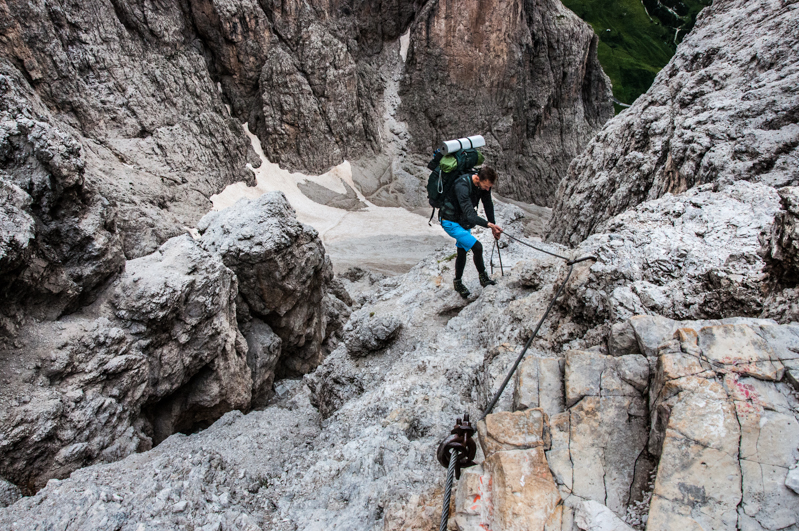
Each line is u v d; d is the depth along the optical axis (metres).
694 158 8.02
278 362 10.66
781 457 2.12
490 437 2.58
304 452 4.72
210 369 7.53
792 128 7.25
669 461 2.20
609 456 2.47
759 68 9.10
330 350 12.29
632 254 4.09
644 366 2.79
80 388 5.62
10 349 5.33
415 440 4.04
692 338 2.66
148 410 6.86
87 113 24.39
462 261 6.67
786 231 3.09
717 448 2.19
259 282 8.77
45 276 5.69
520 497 2.24
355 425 4.73
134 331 6.39
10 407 4.99
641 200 10.14
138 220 7.67
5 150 5.58
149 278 6.65
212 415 7.88
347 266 24.58
